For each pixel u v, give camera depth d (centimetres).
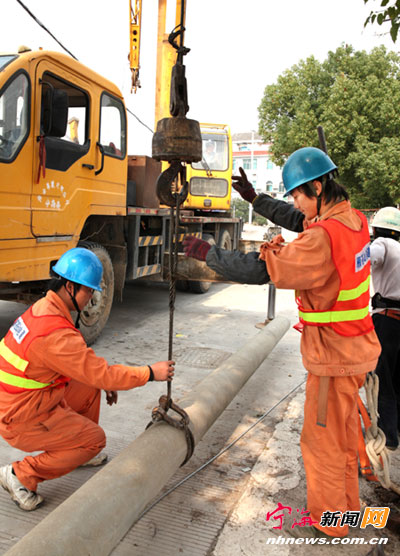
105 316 525
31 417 223
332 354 201
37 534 162
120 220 581
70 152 450
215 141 997
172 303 233
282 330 504
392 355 290
